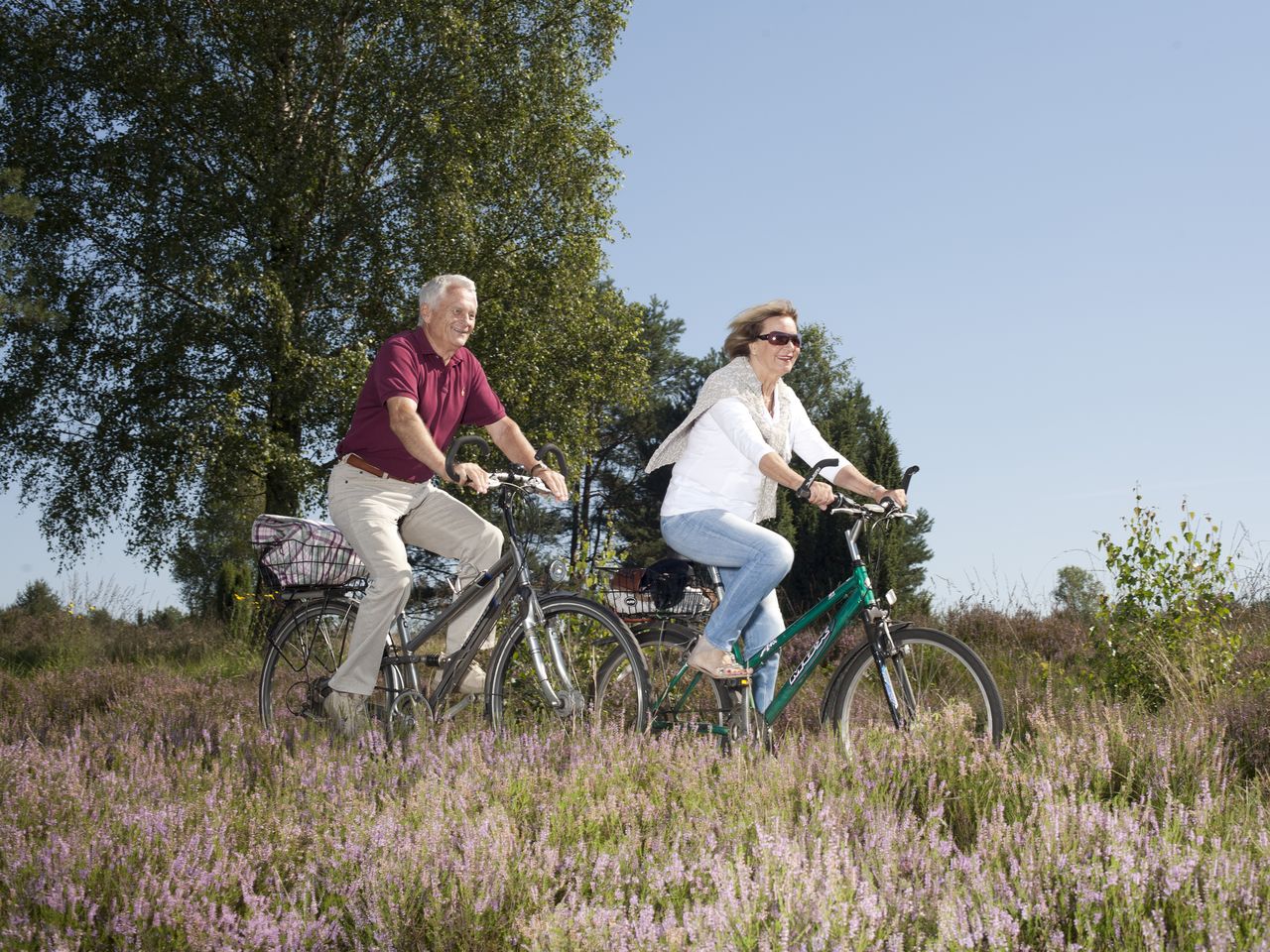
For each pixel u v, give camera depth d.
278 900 2.56
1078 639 8.59
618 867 2.54
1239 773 3.91
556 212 19.33
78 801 3.28
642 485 39.25
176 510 17.95
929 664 4.21
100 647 13.20
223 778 3.60
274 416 17.73
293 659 5.18
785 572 4.23
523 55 19.55
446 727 4.13
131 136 17.38
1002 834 2.81
